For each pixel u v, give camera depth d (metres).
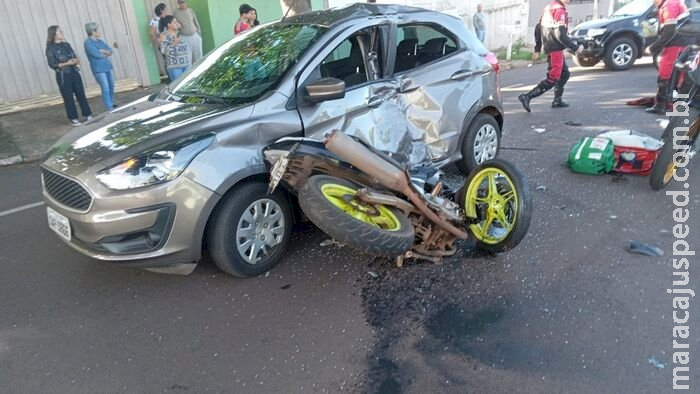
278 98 3.87
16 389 2.85
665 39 7.48
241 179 3.57
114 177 3.30
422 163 4.47
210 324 3.35
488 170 3.89
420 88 4.71
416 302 3.47
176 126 3.59
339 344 3.10
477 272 3.80
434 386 2.73
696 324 3.11
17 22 10.51
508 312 3.32
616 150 5.54
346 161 3.44
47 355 3.12
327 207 3.15
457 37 5.29
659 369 2.76
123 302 3.63
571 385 2.69
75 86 9.27
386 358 2.96
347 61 4.30
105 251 3.42
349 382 2.79
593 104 8.85
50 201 3.62
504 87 11.49
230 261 3.65
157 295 3.70
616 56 12.25
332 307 3.47
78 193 3.41
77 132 4.03
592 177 5.52
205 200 3.41
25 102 10.71
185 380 2.87
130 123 3.87
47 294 3.78
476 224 4.02
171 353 3.09
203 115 3.72
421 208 3.59
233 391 2.77
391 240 3.20
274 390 2.76
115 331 3.32
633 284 3.54
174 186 3.32
